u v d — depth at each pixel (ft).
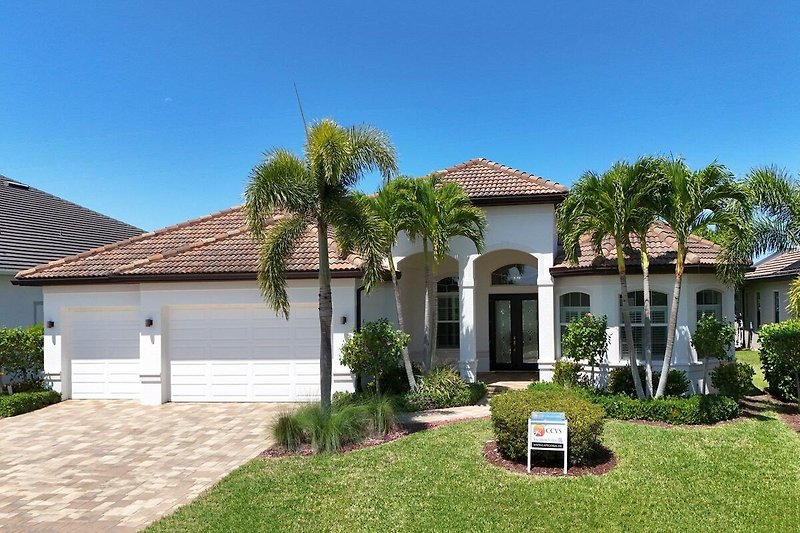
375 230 37.09
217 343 49.90
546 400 31.09
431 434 35.60
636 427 36.11
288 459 31.45
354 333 45.93
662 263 46.57
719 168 36.63
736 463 29.07
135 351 52.42
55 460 33.50
